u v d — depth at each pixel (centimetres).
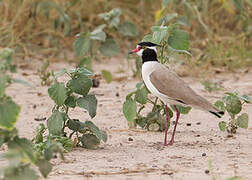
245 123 1163
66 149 1039
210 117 1330
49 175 905
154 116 1209
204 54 1945
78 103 1045
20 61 1956
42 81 1647
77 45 1516
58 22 1958
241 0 1956
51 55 2047
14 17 2070
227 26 2255
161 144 1106
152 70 1115
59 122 1030
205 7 2080
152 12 2211
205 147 1077
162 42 1207
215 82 1712
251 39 2109
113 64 1995
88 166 953
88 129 1073
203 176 896
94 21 2208
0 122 827
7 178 746
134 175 905
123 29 1906
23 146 810
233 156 1011
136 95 1147
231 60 1948
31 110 1423
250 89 1616
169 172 918
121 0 2305
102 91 1614
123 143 1116
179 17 1609
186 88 1081
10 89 1636
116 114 1365
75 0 2164
